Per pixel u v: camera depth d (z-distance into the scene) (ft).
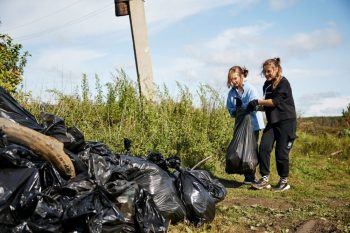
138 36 34.71
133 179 15.88
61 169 13.52
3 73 27.96
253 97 24.80
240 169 24.30
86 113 28.73
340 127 53.72
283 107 24.14
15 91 28.45
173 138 28.81
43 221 11.93
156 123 28.66
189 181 16.74
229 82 25.17
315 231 16.66
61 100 28.89
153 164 16.49
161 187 15.90
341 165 35.09
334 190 26.17
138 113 29.07
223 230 16.25
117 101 30.07
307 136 45.03
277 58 24.34
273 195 23.34
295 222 17.89
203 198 16.44
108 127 28.35
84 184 13.33
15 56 29.99
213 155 29.91
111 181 14.33
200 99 32.73
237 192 23.63
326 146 40.91
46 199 12.20
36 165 13.30
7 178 12.27
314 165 34.22
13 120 14.64
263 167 24.68
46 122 15.10
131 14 34.86
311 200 22.47
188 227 15.94
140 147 26.37
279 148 24.54
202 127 30.55
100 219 12.41
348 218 18.19
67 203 12.62
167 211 15.66
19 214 11.91
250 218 18.26
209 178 18.30
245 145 24.32
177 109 31.68
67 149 14.89
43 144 13.24
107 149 16.42
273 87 24.40
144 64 34.65
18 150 13.02
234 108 25.67
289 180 28.43
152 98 31.17
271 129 24.72
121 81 30.35
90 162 14.20
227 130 30.89
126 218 13.70
